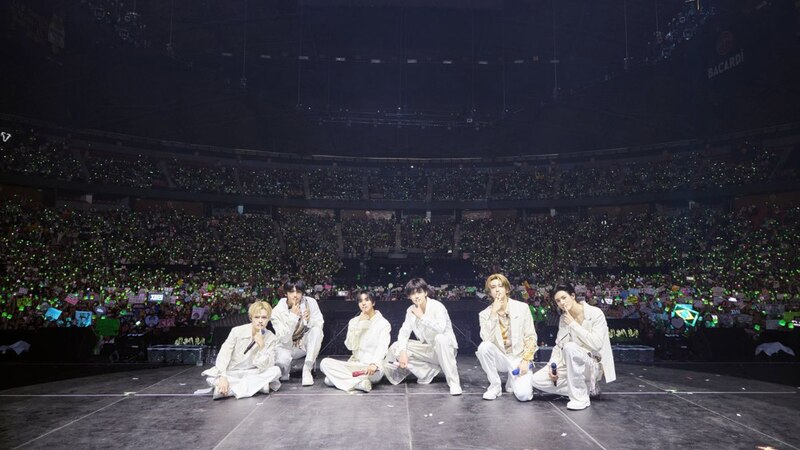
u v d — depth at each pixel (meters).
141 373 8.55
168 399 6.27
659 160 40.97
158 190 37.53
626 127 37.78
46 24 25.64
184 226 36.44
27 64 27.78
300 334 7.37
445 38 33.00
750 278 25.58
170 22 29.12
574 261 34.03
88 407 5.86
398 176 46.03
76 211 32.91
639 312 16.36
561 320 6.16
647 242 33.94
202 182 40.06
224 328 12.00
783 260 26.89
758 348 12.11
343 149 44.91
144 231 33.94
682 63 28.81
